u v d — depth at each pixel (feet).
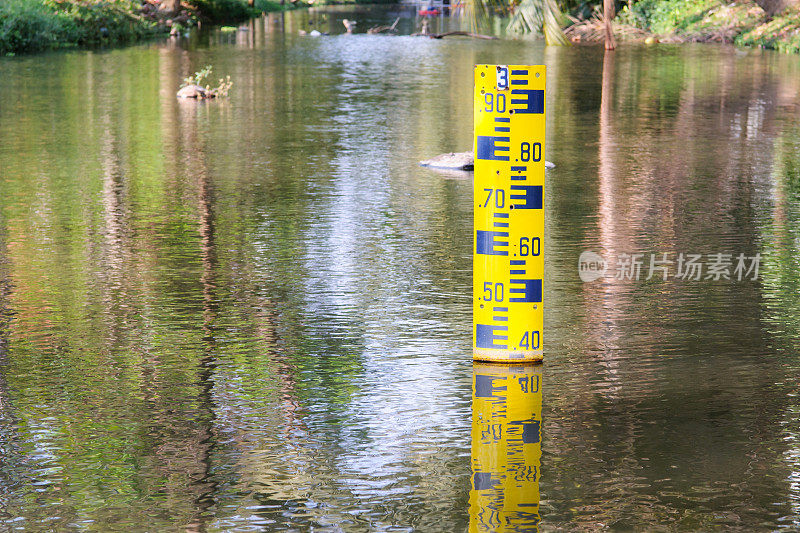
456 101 107.24
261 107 100.99
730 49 184.14
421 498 21.29
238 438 24.50
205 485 21.97
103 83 121.80
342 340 32.35
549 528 19.95
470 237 47.65
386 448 23.86
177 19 248.52
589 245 45.83
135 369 29.45
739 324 33.88
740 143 78.38
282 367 29.71
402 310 35.88
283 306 36.27
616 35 217.77
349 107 101.81
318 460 23.24
